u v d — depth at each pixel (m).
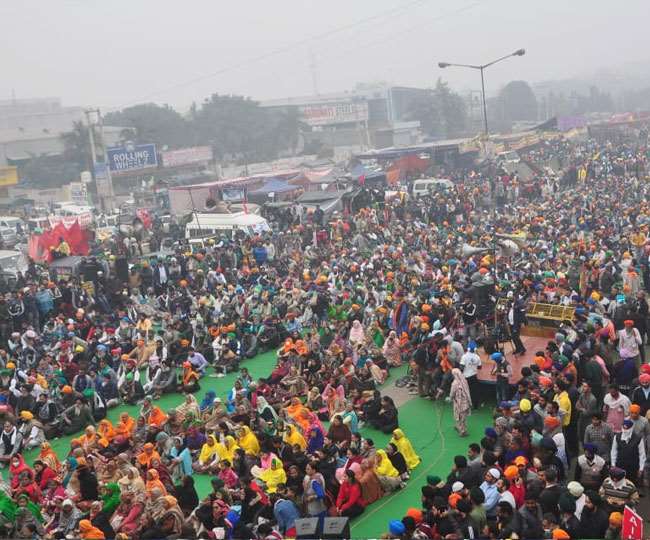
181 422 17.56
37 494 14.65
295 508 12.92
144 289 30.59
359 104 124.56
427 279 26.69
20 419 19.64
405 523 10.91
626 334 17.30
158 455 15.61
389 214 42.34
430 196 46.12
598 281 24.34
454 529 10.91
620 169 59.09
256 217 40.50
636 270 24.89
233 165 106.88
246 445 15.76
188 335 24.50
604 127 91.00
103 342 24.12
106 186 70.62
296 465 13.95
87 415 20.06
